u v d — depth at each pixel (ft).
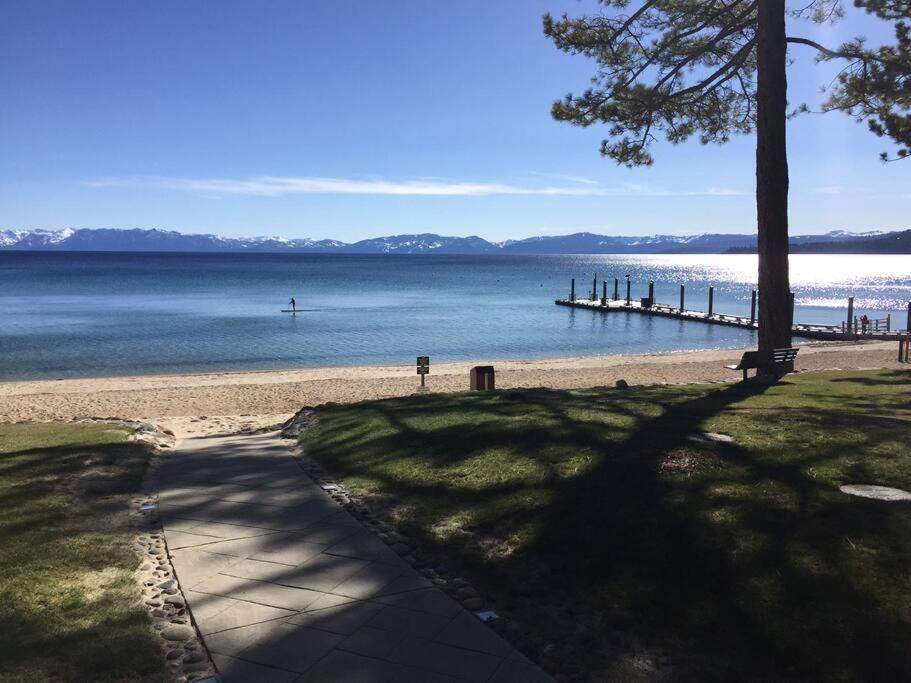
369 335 134.72
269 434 36.40
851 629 13.10
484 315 182.91
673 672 12.26
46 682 11.98
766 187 48.26
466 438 28.17
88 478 25.30
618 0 51.01
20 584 15.94
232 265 605.73
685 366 88.79
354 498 22.99
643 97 51.57
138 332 132.87
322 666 12.77
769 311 49.29
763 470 21.77
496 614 14.70
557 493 20.88
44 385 74.02
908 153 48.62
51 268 491.72
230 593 15.94
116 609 14.92
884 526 17.26
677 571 15.79
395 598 15.56
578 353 116.67
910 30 47.44
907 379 49.03
